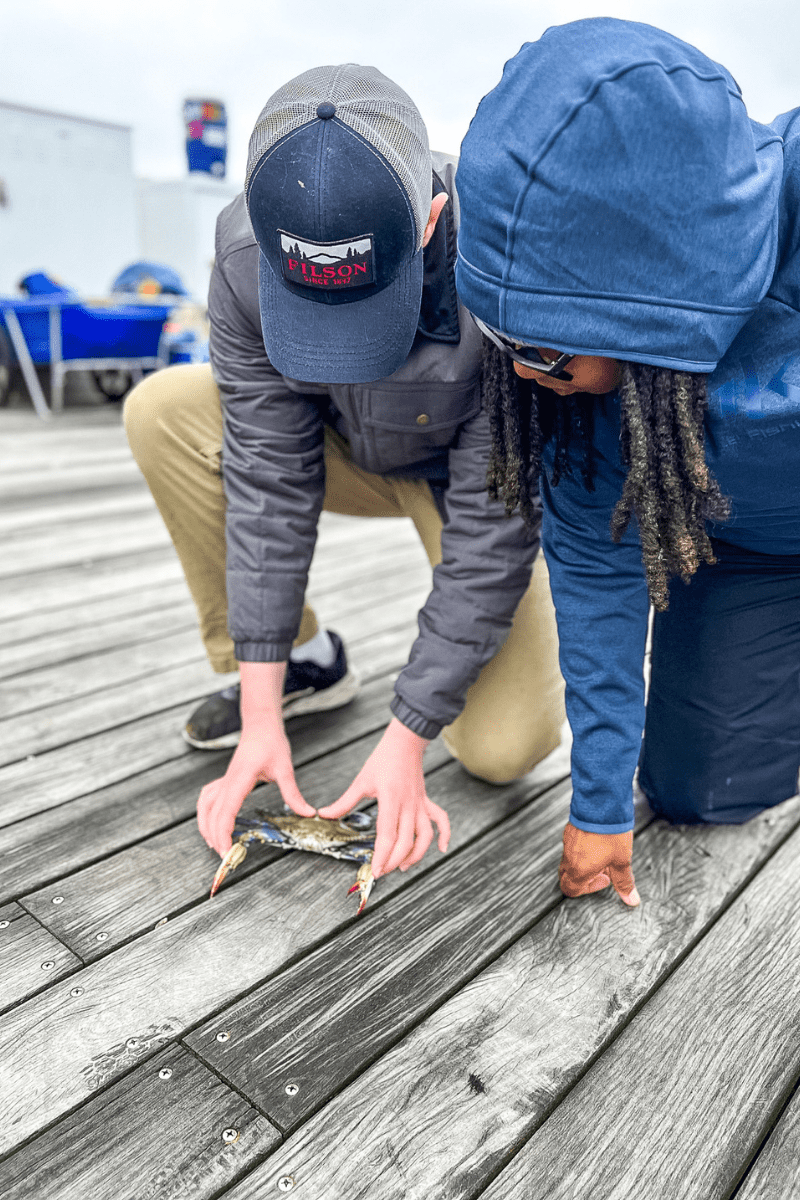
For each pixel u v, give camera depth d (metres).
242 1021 0.86
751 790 1.16
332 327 0.84
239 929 0.99
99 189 7.36
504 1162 0.72
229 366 1.07
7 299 4.97
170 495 1.25
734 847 1.15
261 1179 0.70
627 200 0.56
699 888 1.06
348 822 1.16
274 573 1.11
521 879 1.08
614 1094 0.79
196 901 1.04
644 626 0.96
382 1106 0.77
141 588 2.18
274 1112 0.76
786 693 1.10
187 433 1.21
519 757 1.24
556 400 0.80
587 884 1.02
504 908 1.03
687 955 0.96
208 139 8.43
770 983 0.92
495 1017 0.87
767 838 1.17
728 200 0.57
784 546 0.97
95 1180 0.70
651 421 0.65
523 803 1.25
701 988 0.91
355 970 0.93
